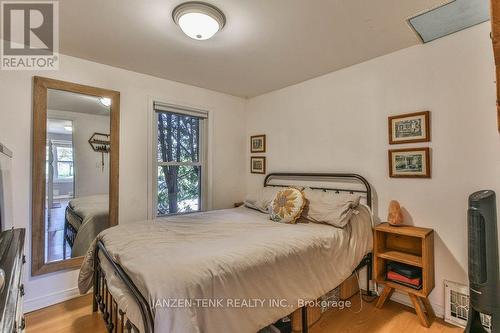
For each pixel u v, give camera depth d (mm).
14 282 997
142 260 1350
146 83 2877
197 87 3311
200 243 1657
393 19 1808
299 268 1657
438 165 2078
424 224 2146
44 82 2252
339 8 1683
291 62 2539
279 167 3381
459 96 1978
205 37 1855
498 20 430
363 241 2186
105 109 2596
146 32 1983
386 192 2373
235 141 3748
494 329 1544
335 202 2271
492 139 1835
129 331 1287
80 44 2176
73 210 2408
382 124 2402
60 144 2350
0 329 711
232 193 3707
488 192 1650
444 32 1986
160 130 3104
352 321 2014
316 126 2953
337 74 2752
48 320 2039
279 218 2340
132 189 2771
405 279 2068
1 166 1525
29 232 2189
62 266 2322
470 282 1628
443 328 1918
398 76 2299
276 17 1779
